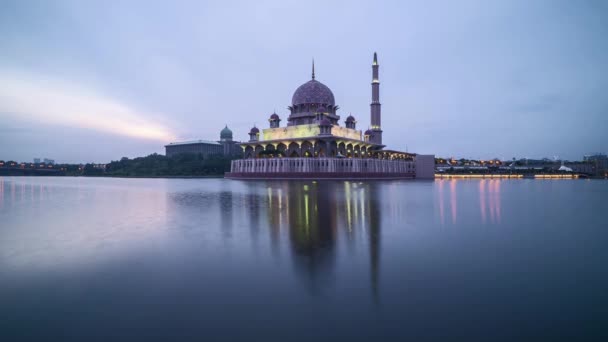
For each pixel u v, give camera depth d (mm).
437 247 13094
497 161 195375
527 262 10977
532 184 74062
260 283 9242
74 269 10711
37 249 13352
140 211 25719
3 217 22812
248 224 18781
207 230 17062
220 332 6570
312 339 6227
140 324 6965
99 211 26078
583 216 21625
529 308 7430
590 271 10000
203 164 171875
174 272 10305
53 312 7594
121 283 9391
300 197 37094
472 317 7016
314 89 125312
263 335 6395
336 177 102250
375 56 138000
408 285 8945
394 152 151250
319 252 12461
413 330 6496
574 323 6664
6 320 7168
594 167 165125
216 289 8859
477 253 12148
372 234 15688
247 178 116000
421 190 50375
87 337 6398
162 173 172125
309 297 8250
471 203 30125
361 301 7957
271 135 126188
